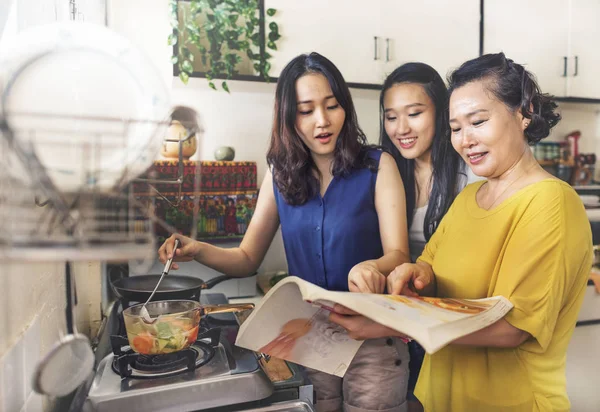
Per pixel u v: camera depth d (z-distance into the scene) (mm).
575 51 2258
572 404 1838
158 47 1892
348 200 1176
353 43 1978
